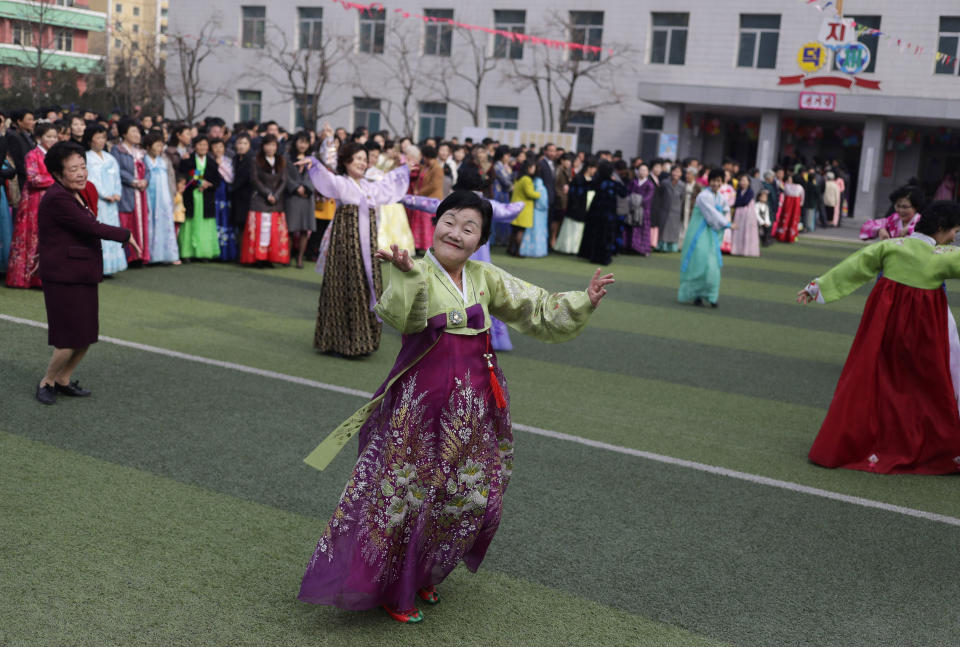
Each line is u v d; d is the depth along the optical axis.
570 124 31.11
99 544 3.72
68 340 5.41
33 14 40.16
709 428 6.12
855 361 5.45
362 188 7.20
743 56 28.61
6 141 8.92
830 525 4.54
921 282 5.30
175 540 3.82
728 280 14.00
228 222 11.59
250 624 3.23
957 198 27.73
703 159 29.91
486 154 14.13
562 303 3.41
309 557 3.78
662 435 5.87
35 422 5.12
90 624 3.13
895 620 3.60
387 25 32.56
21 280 8.73
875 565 4.11
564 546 4.05
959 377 5.43
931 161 28.22
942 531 4.57
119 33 44.41
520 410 6.18
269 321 8.41
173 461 4.71
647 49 29.61
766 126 27.09
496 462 3.36
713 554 4.09
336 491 4.51
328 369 6.86
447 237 3.23
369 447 3.26
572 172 16.83
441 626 3.33
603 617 3.47
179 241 11.34
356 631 3.25
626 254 16.36
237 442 5.07
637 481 4.95
